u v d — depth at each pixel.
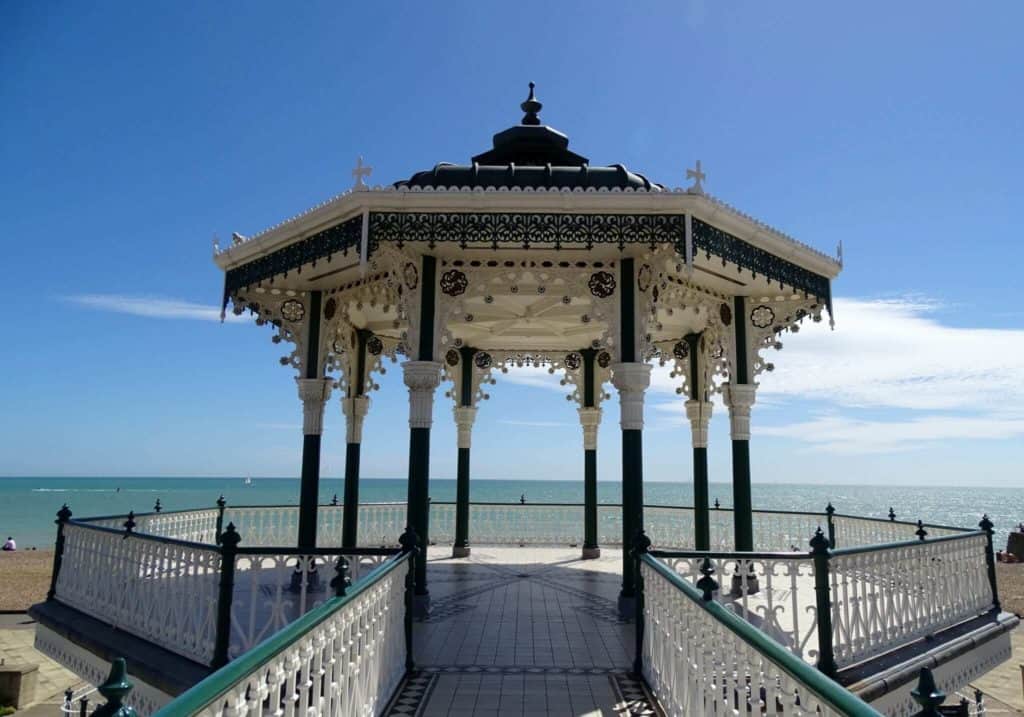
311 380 10.05
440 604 8.88
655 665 5.55
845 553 6.09
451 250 8.35
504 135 9.85
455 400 14.27
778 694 3.29
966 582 8.09
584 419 14.15
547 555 13.86
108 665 6.81
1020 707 13.16
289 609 7.80
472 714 5.09
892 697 6.02
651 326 8.58
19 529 48.31
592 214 7.78
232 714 2.75
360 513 14.84
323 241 8.42
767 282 9.41
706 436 11.73
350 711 4.33
